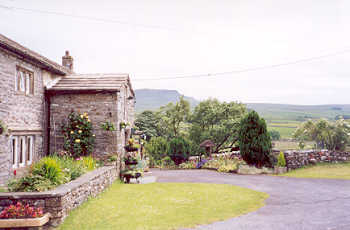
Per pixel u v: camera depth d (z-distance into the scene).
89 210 8.51
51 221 7.32
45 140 13.80
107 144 14.20
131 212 8.59
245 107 31.19
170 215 8.38
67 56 19.39
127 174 14.17
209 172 19.20
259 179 15.52
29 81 12.52
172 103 33.84
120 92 14.87
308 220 7.91
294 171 18.27
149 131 40.22
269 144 18.62
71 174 9.85
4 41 9.50
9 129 10.27
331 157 20.17
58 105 14.23
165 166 23.17
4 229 6.78
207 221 7.88
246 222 7.79
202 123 31.67
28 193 7.39
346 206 9.41
